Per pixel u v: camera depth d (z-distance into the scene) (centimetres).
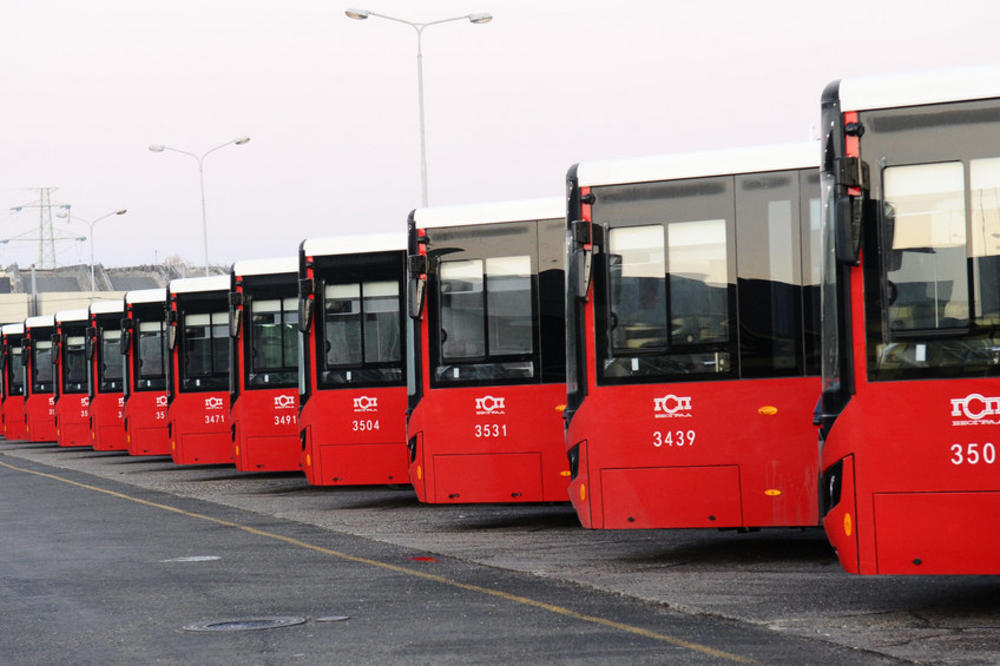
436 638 1073
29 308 10919
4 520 2159
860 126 1109
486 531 1869
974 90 1091
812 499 1388
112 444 3712
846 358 1102
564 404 1784
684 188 1421
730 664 945
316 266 2266
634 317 1427
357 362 2250
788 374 1398
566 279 1451
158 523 2055
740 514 1401
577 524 1933
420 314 1820
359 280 2252
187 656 1031
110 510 2294
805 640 1028
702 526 1408
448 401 1819
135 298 3375
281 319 2677
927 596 1227
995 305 1076
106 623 1187
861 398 1095
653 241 1426
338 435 2252
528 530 1869
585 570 1452
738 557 1528
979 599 1205
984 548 1064
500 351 1806
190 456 2984
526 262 1803
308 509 2261
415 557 1591
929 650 981
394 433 2236
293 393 2669
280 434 2670
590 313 1439
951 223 1088
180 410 2991
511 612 1185
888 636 1039
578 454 1443
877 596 1233
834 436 1105
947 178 1091
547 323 1791
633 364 1426
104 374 3716
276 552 1662
